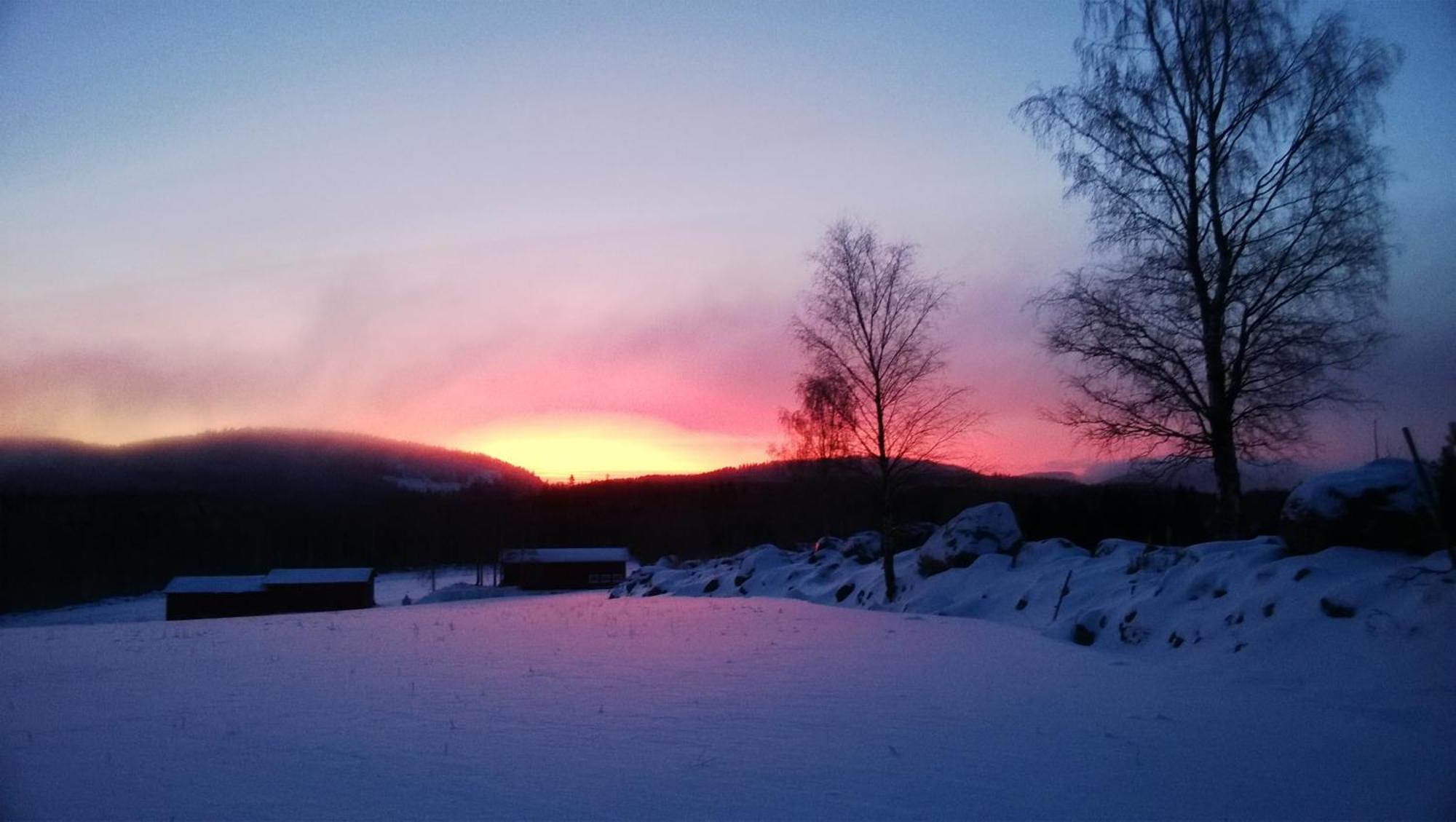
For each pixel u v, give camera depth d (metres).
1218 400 20.91
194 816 7.34
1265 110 20.20
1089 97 21.81
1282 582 14.44
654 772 8.33
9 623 55.97
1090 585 20.28
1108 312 21.80
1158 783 7.94
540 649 17.59
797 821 7.02
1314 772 8.22
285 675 15.06
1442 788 7.72
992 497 43.25
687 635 19.70
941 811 7.22
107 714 11.87
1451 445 14.10
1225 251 20.83
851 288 29.53
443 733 10.04
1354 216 19.69
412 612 35.41
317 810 7.43
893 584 28.91
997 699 11.61
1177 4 21.05
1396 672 11.08
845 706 11.29
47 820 7.33
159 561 84.19
